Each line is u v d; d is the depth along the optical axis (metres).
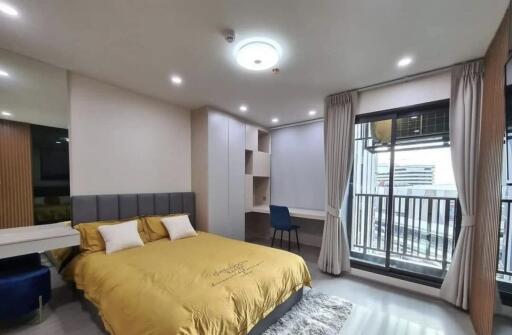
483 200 1.96
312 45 2.00
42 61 2.30
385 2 1.50
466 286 2.18
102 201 2.72
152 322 1.33
